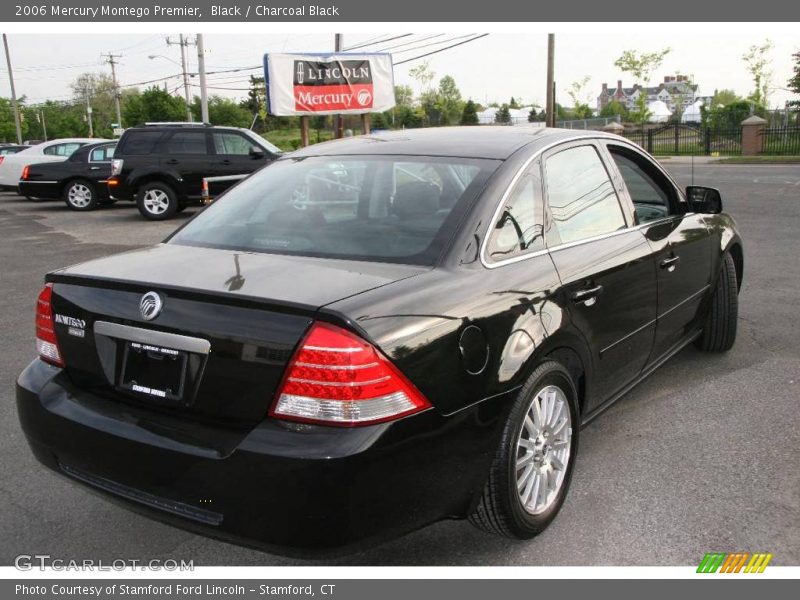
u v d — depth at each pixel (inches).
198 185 590.6
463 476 99.7
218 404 93.7
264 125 2721.5
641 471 140.2
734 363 199.0
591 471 140.6
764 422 161.2
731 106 1752.0
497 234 114.5
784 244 380.8
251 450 88.0
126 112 2896.2
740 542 116.5
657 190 170.9
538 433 115.1
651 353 158.2
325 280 98.7
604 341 133.0
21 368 210.1
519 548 116.9
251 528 90.0
